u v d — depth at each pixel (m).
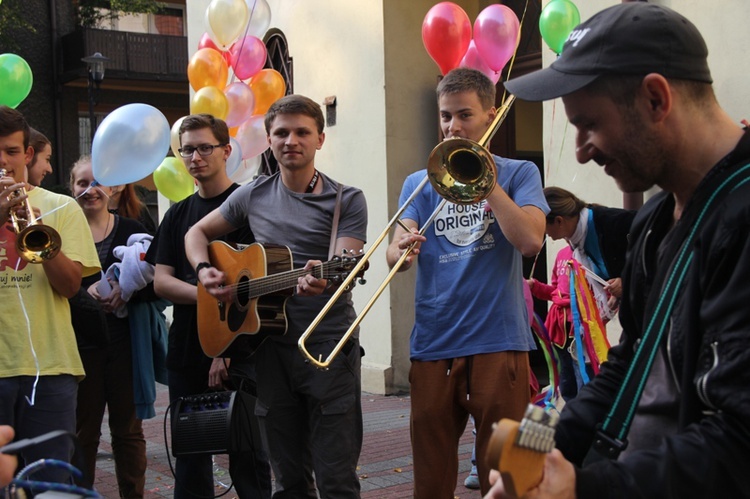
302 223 3.92
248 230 4.32
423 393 3.50
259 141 7.36
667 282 1.70
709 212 1.64
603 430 1.76
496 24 5.77
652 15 1.70
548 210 3.51
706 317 1.56
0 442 1.99
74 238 3.81
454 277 3.48
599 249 4.77
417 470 3.50
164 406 8.91
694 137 1.70
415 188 3.69
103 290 4.82
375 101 8.12
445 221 3.56
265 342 3.89
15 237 3.54
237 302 3.91
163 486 5.68
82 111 24.39
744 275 1.51
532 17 8.09
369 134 8.20
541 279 8.89
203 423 4.14
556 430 1.99
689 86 1.70
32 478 3.53
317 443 3.76
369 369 8.25
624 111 1.69
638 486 1.48
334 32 8.66
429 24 5.95
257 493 4.24
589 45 1.73
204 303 4.17
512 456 1.38
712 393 1.51
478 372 3.39
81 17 23.45
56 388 3.68
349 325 3.86
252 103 7.23
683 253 1.68
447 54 5.98
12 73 5.70
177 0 25.41
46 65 23.20
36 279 3.69
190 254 4.14
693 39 1.71
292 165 3.90
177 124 6.90
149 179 18.25
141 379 4.83
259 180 4.14
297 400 3.88
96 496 1.59
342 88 8.56
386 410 7.50
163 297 4.49
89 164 5.16
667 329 1.69
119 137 4.76
